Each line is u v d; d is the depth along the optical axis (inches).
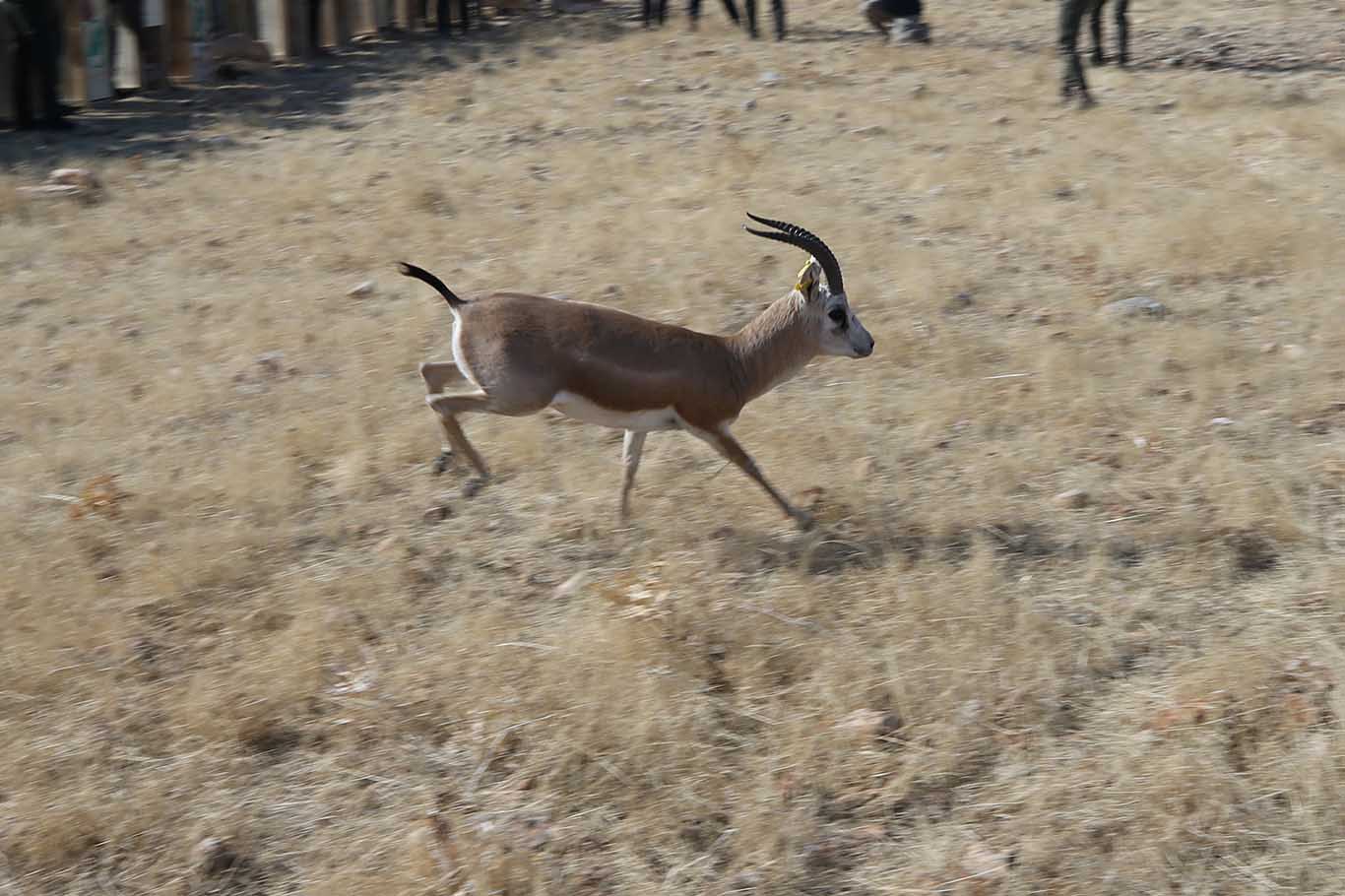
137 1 1162.6
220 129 1030.4
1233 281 682.2
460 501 486.0
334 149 970.7
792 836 314.7
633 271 697.6
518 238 758.5
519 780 339.0
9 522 465.7
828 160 908.6
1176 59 1235.2
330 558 450.0
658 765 338.0
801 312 438.3
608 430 539.5
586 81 1174.3
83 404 565.9
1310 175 833.5
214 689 368.2
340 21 1396.4
